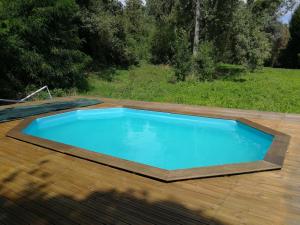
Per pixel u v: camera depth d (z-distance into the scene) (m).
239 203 2.46
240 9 13.07
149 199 2.55
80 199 2.55
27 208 2.41
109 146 5.42
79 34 14.27
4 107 6.99
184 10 15.83
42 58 9.06
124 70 16.72
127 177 3.00
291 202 2.47
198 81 12.41
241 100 8.70
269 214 2.29
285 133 4.55
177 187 2.77
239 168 3.13
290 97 9.23
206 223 2.18
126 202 2.49
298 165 3.27
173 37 18.69
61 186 2.81
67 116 6.63
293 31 23.59
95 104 7.41
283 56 24.56
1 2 8.10
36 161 3.47
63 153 3.71
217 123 5.75
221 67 18.14
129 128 6.49
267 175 3.03
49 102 7.64
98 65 16.22
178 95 9.68
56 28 9.62
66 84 10.36
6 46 7.98
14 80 8.92
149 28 20.25
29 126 5.37
